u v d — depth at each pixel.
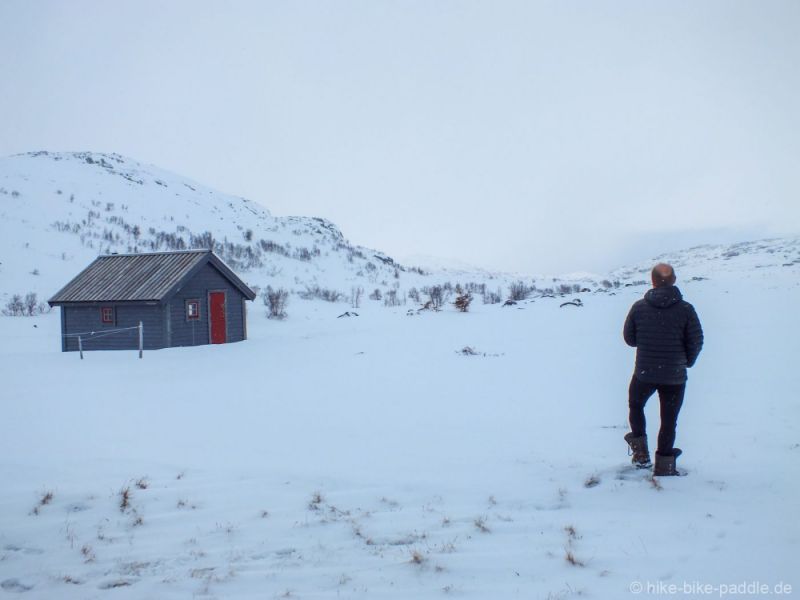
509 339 23.20
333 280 63.31
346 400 11.38
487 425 8.92
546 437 8.02
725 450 6.95
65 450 7.66
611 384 12.80
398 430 8.70
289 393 12.30
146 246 57.31
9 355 20.53
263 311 39.75
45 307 36.28
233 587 4.22
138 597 4.11
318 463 7.00
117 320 23.19
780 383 11.45
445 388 12.64
